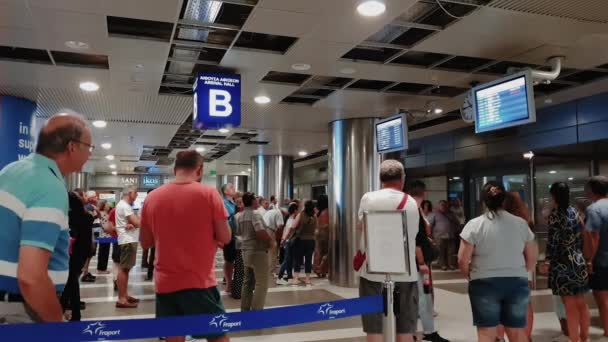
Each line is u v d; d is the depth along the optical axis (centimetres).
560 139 802
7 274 163
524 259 336
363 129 893
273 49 539
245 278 578
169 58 555
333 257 889
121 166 1950
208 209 286
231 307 659
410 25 467
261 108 819
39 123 941
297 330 541
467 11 436
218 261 1246
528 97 513
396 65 585
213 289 288
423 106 801
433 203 1307
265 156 1561
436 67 600
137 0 398
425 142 1132
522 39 501
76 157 184
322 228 970
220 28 465
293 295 772
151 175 2520
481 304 324
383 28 488
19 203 163
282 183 1559
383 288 285
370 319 309
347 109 827
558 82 681
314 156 1619
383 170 325
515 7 421
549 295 738
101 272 1001
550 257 456
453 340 501
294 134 1116
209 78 588
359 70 602
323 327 555
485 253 325
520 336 325
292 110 838
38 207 162
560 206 452
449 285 856
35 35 475
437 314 624
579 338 453
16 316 167
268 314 260
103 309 641
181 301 278
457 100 759
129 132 1075
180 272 278
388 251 271
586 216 460
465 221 1160
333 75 625
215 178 2414
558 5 414
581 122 767
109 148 1365
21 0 396
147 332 232
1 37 482
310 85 680
